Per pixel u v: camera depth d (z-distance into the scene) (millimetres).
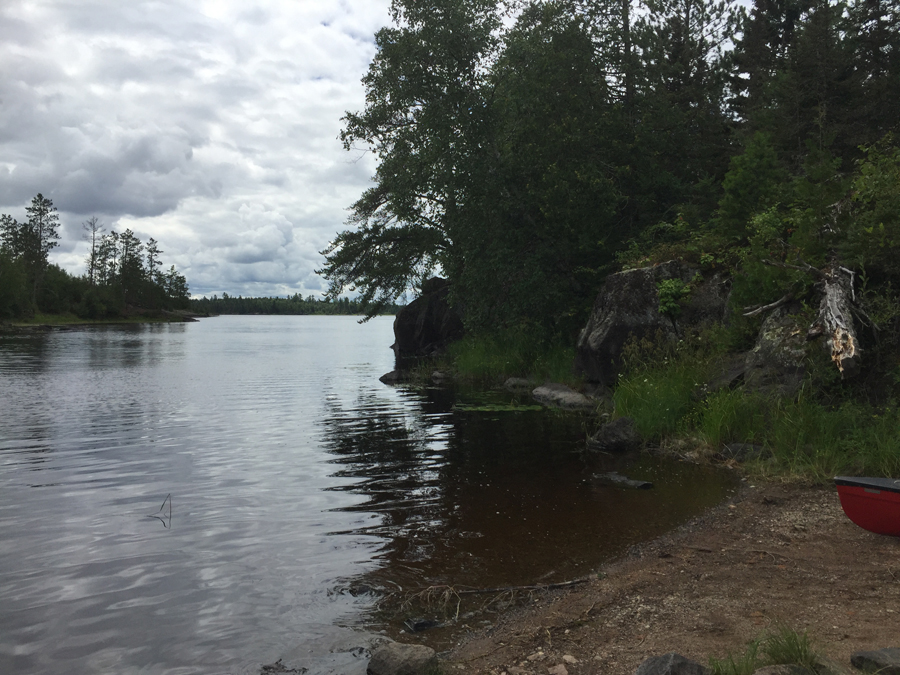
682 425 11117
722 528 6793
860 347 9305
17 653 4289
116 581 5508
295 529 6918
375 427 13562
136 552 6211
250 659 4258
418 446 11492
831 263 10289
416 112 22016
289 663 4211
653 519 7191
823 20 23203
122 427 13633
